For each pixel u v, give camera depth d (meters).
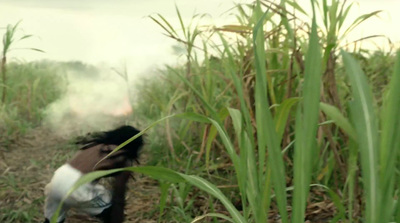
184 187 6.13
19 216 6.54
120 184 5.08
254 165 3.08
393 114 2.41
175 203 6.66
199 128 8.37
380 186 2.41
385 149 2.42
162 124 8.92
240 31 5.91
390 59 8.45
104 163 5.08
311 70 2.56
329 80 5.21
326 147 6.15
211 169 7.54
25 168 8.50
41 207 6.90
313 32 2.56
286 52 6.50
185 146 7.85
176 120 9.14
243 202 3.08
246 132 3.29
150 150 8.73
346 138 5.62
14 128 10.41
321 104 3.08
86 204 5.28
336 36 5.24
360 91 2.52
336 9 5.29
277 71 5.91
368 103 2.50
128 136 5.10
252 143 3.08
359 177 5.61
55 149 9.55
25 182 7.76
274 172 2.69
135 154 5.15
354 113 2.50
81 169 5.25
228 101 7.71
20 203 7.01
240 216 2.99
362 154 2.45
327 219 5.52
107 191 5.31
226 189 6.68
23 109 12.20
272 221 5.56
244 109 3.04
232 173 7.22
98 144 5.25
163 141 8.73
